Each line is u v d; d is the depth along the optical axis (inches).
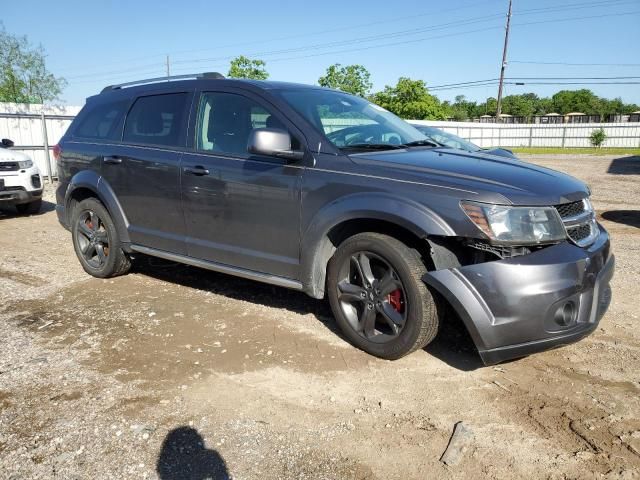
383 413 119.4
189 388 130.3
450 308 174.4
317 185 145.9
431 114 1808.6
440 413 119.2
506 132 1679.4
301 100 165.0
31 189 363.9
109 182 202.7
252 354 147.7
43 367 140.9
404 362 142.3
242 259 166.4
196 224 176.4
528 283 118.6
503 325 119.7
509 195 122.6
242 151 165.0
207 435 111.8
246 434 112.2
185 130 180.5
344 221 141.7
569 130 1737.2
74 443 109.3
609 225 336.8
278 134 145.8
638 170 796.0
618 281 211.2
